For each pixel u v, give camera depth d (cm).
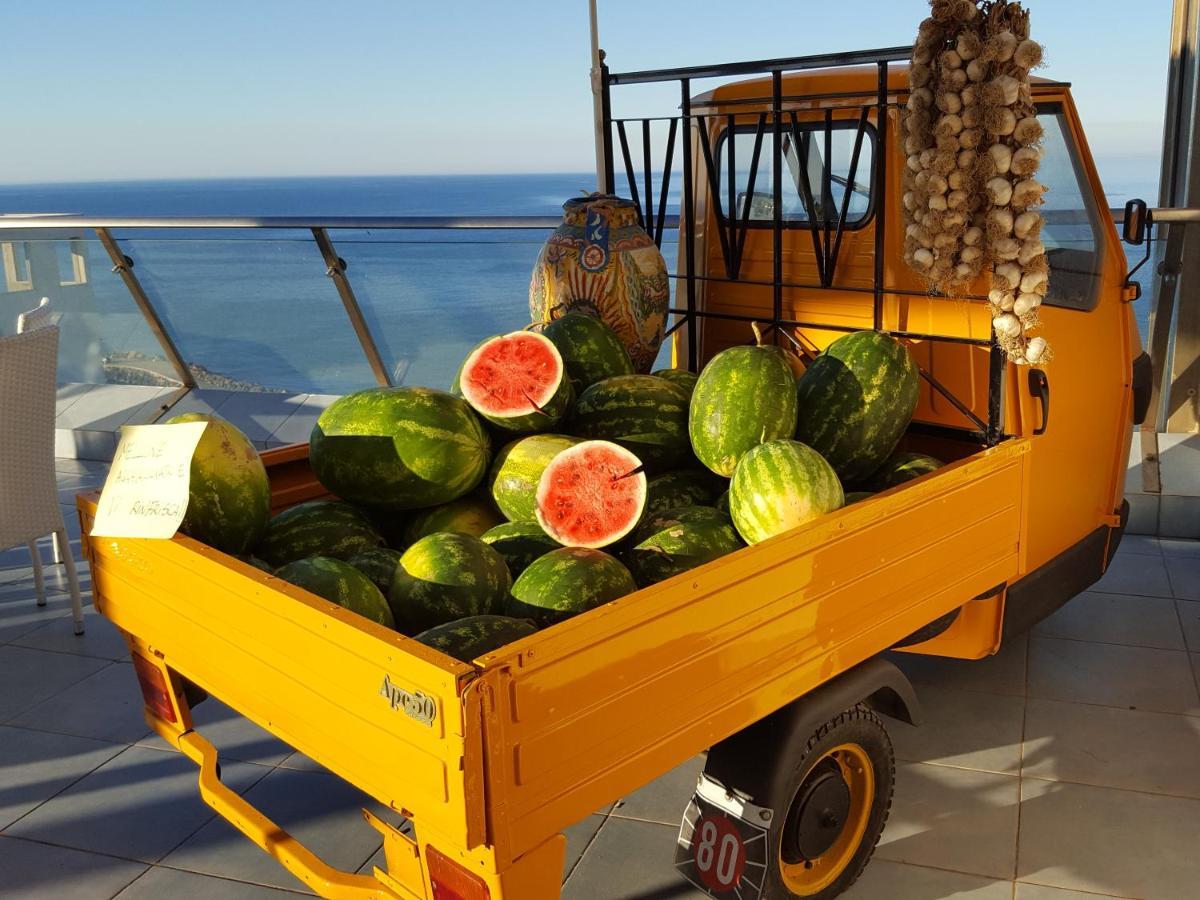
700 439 264
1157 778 326
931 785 325
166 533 227
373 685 173
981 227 268
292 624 192
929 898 273
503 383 273
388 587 236
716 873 243
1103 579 482
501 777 161
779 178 319
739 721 208
